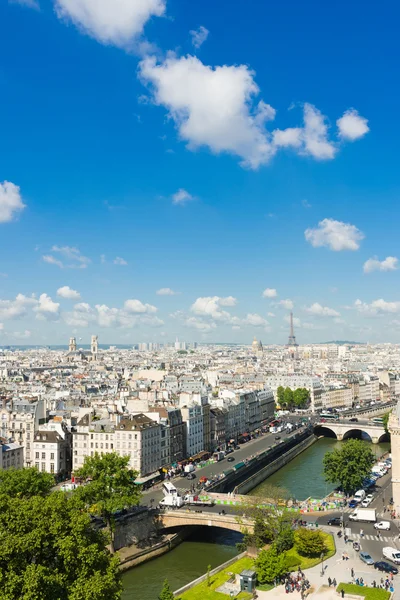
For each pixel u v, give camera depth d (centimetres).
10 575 19062
